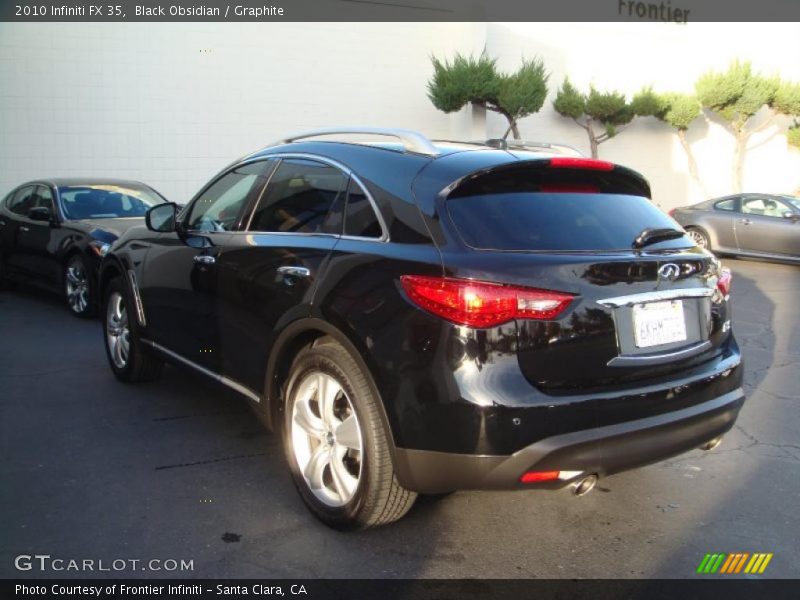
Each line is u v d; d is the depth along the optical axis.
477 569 3.19
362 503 3.24
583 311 2.99
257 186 4.29
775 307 9.51
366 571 3.15
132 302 5.29
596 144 18.56
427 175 3.32
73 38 13.62
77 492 3.81
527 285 2.90
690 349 3.36
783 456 4.52
